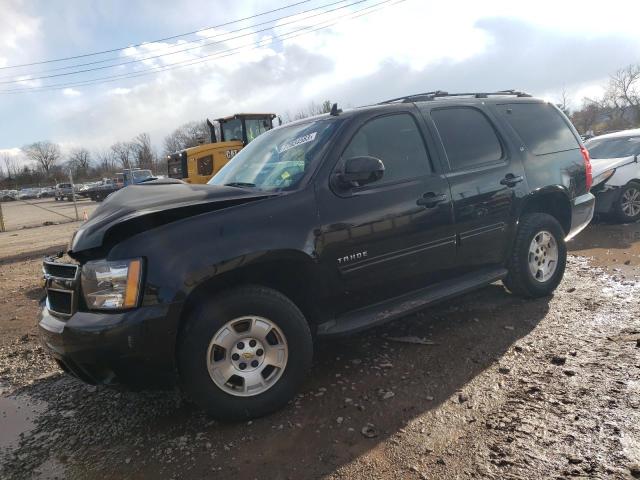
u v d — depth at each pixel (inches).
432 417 119.2
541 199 194.4
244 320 121.1
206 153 500.7
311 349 130.6
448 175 161.2
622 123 2213.3
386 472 101.1
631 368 133.0
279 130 175.5
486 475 97.3
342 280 136.6
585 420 111.6
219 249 117.5
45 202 1891.0
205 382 117.7
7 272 366.0
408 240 148.5
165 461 111.3
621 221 335.6
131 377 115.3
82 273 117.5
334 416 123.3
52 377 165.8
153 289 112.0
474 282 168.7
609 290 200.1
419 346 160.9
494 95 195.5
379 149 150.0
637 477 92.6
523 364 142.1
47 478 109.6
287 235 125.7
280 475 103.1
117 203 130.3
